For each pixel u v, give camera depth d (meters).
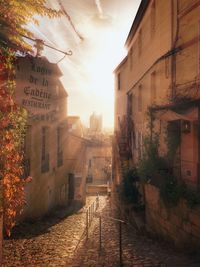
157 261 7.96
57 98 22.58
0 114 7.33
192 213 8.25
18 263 9.57
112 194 27.34
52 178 22.39
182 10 10.74
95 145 50.84
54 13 7.57
